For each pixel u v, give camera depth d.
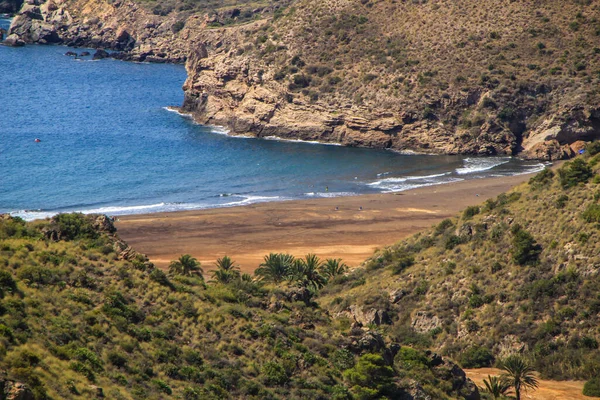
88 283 66.94
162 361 61.19
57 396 50.28
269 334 68.88
